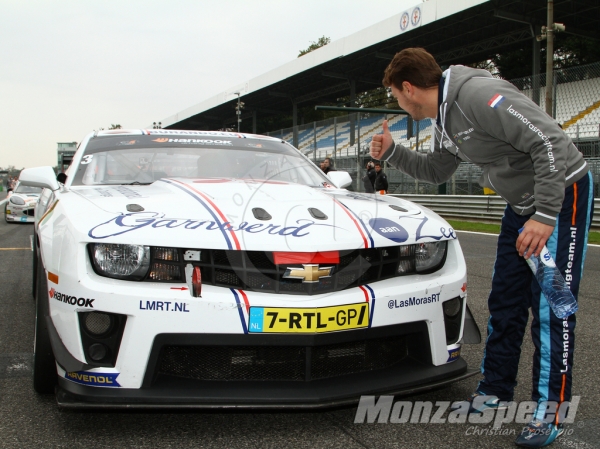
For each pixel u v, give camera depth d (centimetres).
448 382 216
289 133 2686
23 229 1173
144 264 196
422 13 1978
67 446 192
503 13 1817
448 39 2242
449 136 212
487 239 948
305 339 195
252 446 194
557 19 1922
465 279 234
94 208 219
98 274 196
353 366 211
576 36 2230
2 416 216
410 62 208
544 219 185
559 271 195
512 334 224
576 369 280
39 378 224
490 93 192
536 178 187
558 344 196
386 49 2472
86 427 207
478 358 300
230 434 203
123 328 191
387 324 206
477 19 2014
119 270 196
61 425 209
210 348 198
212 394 190
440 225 238
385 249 219
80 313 194
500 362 225
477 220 1330
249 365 200
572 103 1662
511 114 187
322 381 202
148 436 201
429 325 217
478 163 213
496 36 2186
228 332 191
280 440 199
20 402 231
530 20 1873
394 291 209
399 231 222
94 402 189
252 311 192
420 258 228
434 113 213
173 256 198
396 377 208
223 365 199
